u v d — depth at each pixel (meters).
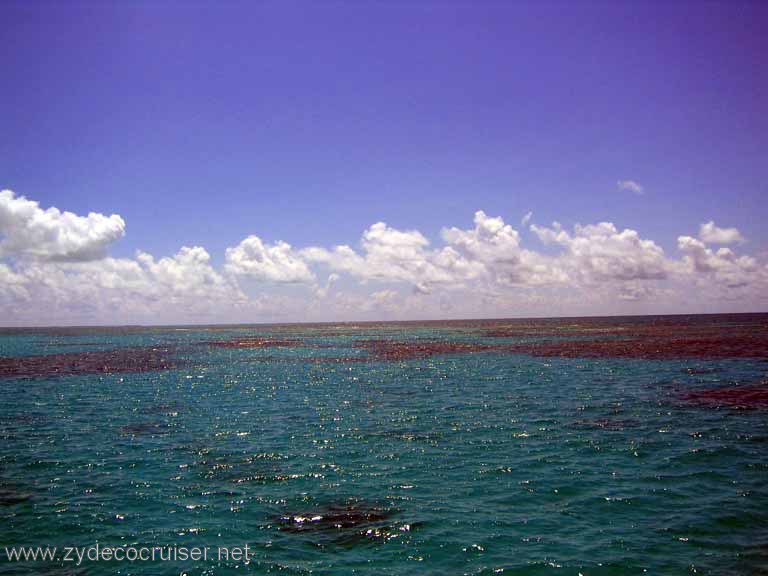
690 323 142.88
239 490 16.05
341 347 83.50
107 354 71.25
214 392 35.97
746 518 13.33
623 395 31.28
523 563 11.21
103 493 15.81
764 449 19.31
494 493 15.46
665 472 17.00
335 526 13.33
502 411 27.55
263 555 11.77
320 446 21.17
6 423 25.88
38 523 13.55
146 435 23.33
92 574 10.97
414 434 22.95
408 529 13.04
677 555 11.45
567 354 58.69
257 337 128.25
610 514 13.75
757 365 43.28
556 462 18.33
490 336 103.62
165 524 13.52
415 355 63.47
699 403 28.05
